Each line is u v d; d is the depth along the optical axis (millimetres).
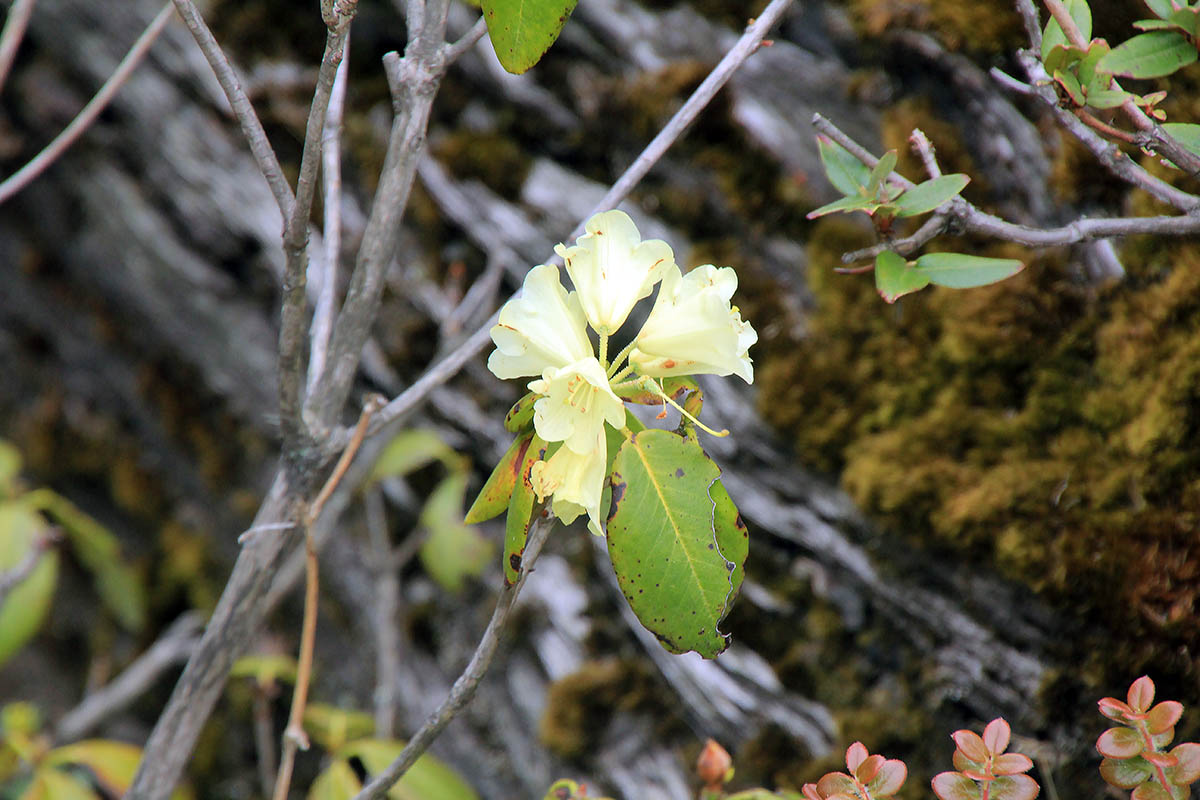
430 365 2215
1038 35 1640
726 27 1910
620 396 1577
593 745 1895
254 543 1705
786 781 1796
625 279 1574
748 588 1821
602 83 1988
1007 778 1604
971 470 1758
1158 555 1707
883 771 1614
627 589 1569
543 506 1570
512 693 2086
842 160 1655
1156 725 1597
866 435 1794
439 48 1660
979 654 1749
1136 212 1743
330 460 1701
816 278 1823
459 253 2223
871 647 1788
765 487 1822
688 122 1658
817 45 1861
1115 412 1735
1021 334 1768
